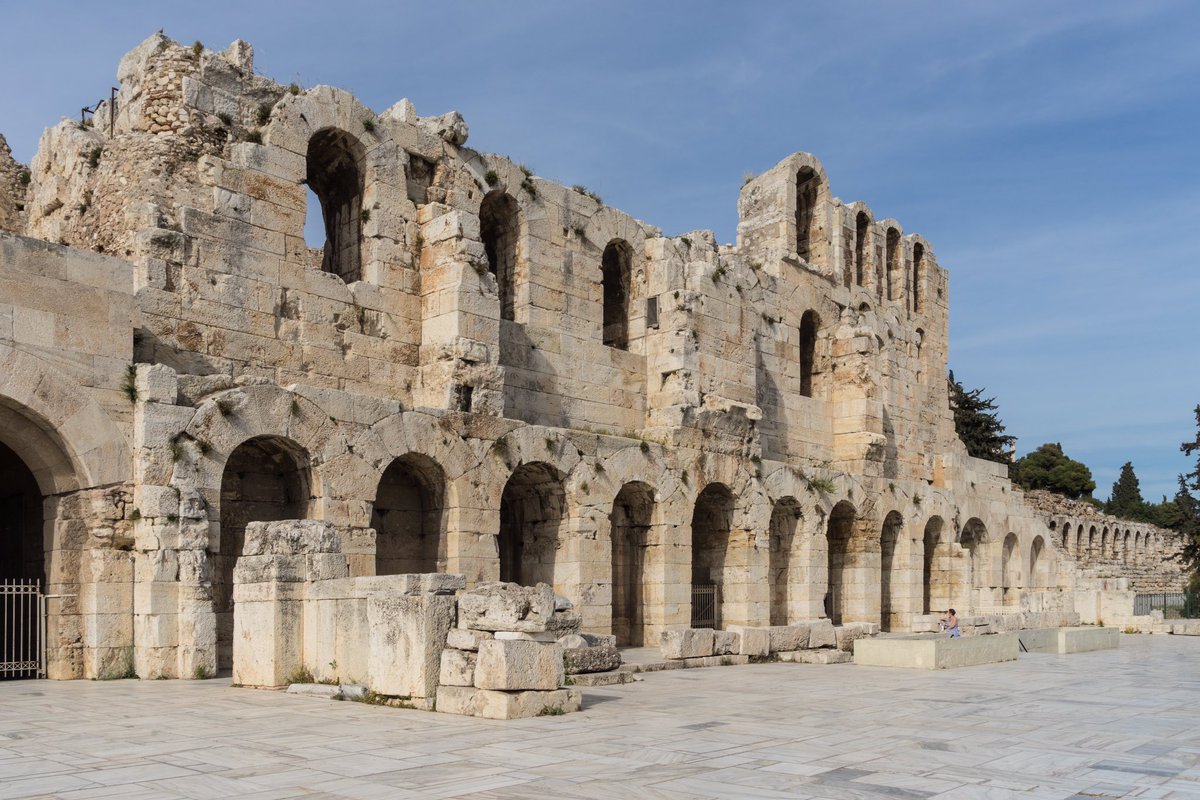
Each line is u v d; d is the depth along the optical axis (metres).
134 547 24.44
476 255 33.38
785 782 12.95
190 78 29.92
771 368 47.97
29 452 24.36
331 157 33.84
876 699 22.69
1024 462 129.62
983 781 13.30
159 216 28.02
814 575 44.91
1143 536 100.56
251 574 21.80
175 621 24.22
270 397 27.02
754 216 52.03
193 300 28.22
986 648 34.91
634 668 28.98
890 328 55.88
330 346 31.25
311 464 28.02
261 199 30.08
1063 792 12.73
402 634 18.95
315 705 18.95
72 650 23.92
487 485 32.28
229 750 14.41
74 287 24.38
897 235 59.78
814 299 51.41
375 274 32.72
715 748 15.42
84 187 32.25
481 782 12.57
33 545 27.88
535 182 38.31
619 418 40.03
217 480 25.62
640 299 41.78
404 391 32.91
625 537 39.12
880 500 50.38
